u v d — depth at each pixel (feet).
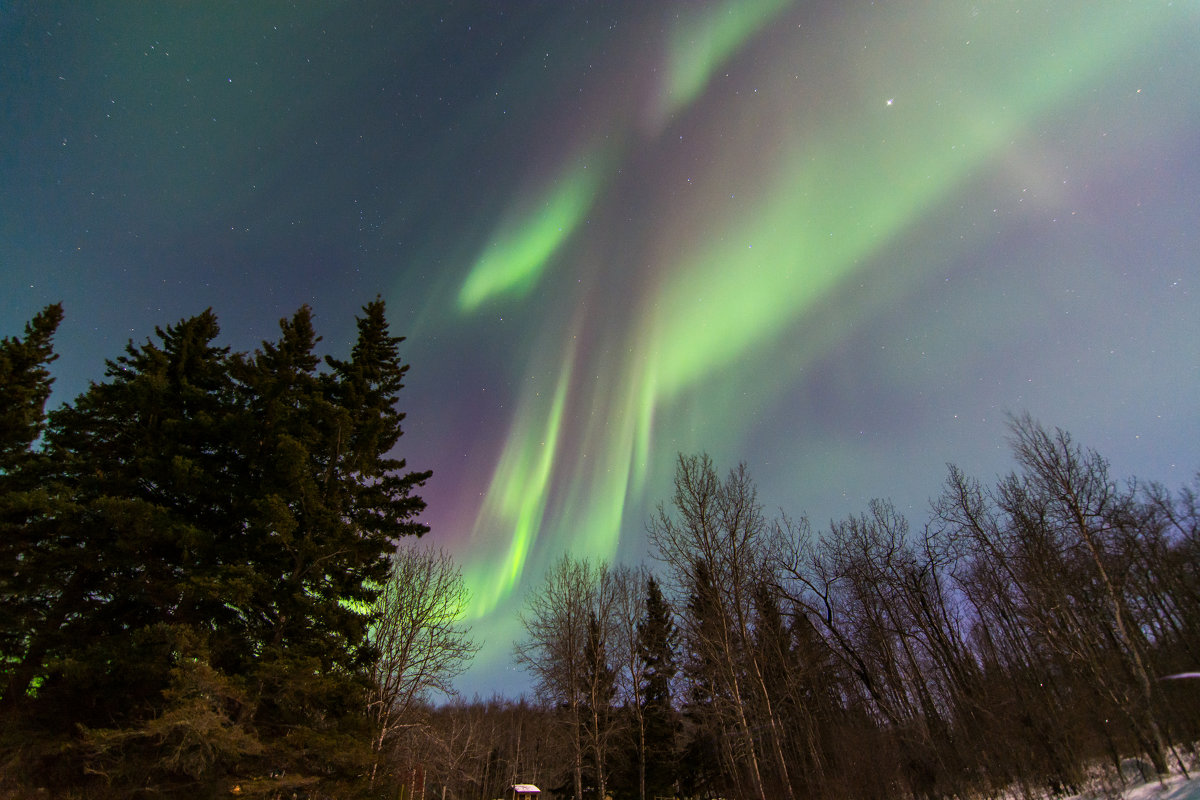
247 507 51.60
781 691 86.63
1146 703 51.88
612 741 110.73
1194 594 76.59
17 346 61.26
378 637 70.38
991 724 66.03
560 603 116.47
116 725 42.06
